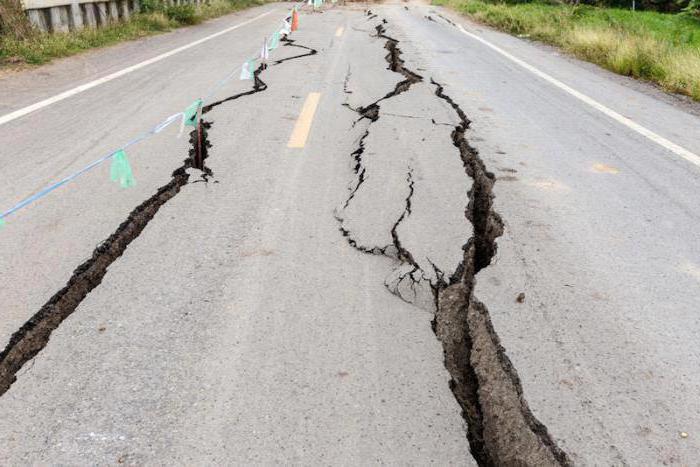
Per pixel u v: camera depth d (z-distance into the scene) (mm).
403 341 2424
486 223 3625
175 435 1917
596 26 13141
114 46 10281
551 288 2822
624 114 6391
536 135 5395
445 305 2689
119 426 1949
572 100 7000
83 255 2986
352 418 2000
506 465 1890
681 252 3270
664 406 2109
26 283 2723
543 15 16328
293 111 5891
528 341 2420
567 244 3295
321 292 2754
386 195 3850
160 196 3729
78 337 2379
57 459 1819
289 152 4684
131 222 3355
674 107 6887
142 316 2525
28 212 3445
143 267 2910
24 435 1904
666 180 4383
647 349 2418
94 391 2096
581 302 2719
